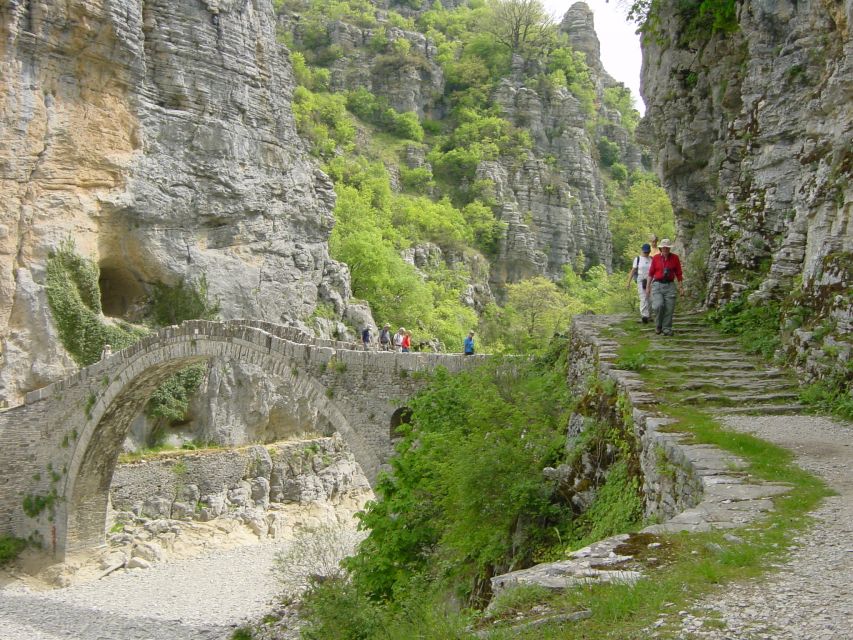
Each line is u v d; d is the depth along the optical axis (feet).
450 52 361.30
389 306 211.61
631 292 135.74
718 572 21.59
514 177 309.83
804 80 59.98
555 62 369.30
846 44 47.91
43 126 127.34
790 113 60.90
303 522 133.69
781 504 26.73
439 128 339.57
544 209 306.76
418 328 214.07
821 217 48.67
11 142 123.75
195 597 102.01
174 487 128.06
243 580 108.58
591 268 308.19
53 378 124.77
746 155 66.95
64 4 126.93
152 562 116.37
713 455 31.83
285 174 165.17
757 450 32.76
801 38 60.64
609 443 41.88
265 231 158.40
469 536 47.57
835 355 42.14
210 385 142.72
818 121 52.34
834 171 47.85
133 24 136.98
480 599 44.45
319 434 160.15
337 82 332.39
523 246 289.12
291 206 166.09
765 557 22.35
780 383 44.04
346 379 87.81
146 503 125.18
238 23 155.84
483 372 70.13
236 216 152.87
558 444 48.42
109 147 135.44
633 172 376.89
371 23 362.53
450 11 409.28
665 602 20.21
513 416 53.57
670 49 81.05
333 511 139.33
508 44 366.43
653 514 33.88
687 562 22.79
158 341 104.68
